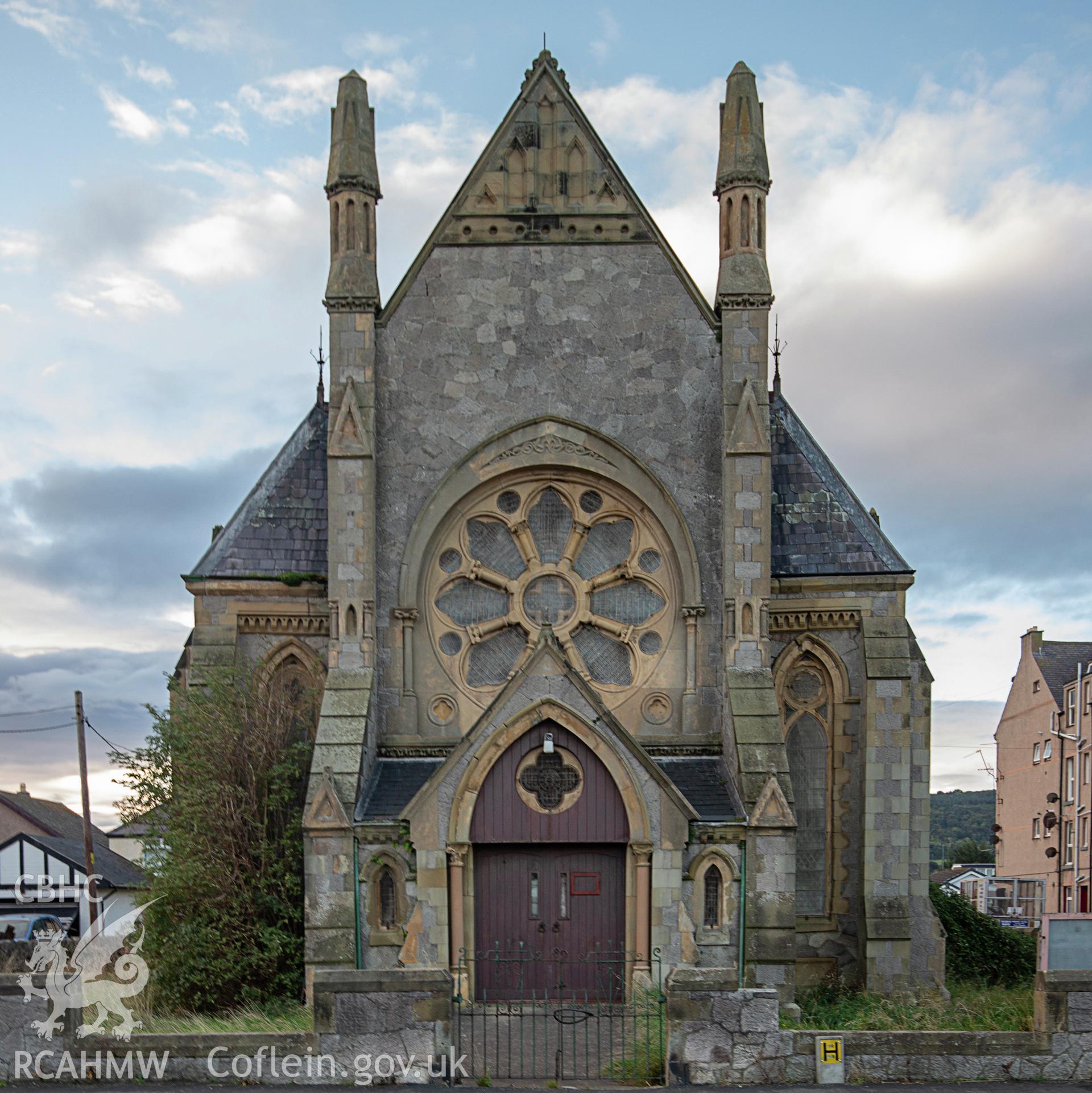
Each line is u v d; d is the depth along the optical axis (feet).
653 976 83.76
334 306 97.91
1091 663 215.51
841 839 101.71
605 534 100.73
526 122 102.99
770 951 85.56
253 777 94.84
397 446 99.81
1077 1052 57.52
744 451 95.45
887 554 104.63
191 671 100.68
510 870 87.20
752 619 94.12
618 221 101.81
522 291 101.30
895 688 101.19
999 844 260.83
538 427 100.12
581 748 86.79
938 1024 68.59
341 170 98.99
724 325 97.35
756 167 98.99
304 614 103.04
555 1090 56.39
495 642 99.71
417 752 96.17
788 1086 56.85
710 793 91.50
